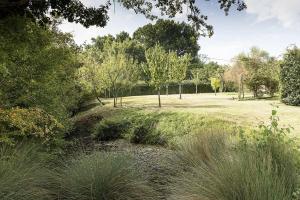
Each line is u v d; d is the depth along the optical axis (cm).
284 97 2556
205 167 566
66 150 1021
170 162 830
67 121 1098
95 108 2984
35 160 650
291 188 438
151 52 2797
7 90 834
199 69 6334
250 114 1898
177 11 1273
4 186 461
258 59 3541
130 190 595
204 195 482
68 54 1116
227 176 468
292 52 2500
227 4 1177
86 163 601
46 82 930
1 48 835
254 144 550
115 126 1828
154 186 680
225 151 629
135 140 1645
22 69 859
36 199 507
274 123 552
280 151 511
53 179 588
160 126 1725
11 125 709
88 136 1892
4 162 512
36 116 753
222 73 5162
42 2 1105
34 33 997
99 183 572
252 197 418
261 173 448
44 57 971
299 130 1345
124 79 3006
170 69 3503
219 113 1891
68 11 1155
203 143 776
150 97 4109
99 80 2977
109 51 3347
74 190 565
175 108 2297
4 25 930
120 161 622
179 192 548
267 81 3441
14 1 920
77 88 2609
